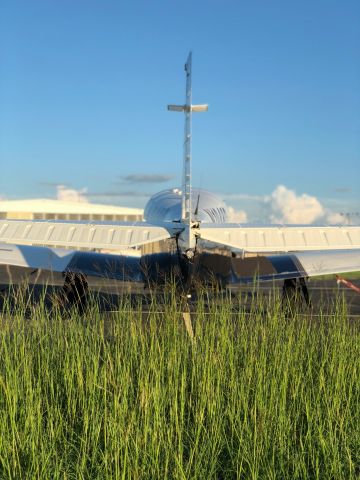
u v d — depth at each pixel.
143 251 11.19
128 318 6.95
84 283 11.58
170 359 5.50
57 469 3.90
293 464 4.19
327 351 6.29
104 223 10.55
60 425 4.55
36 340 6.55
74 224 10.15
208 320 7.07
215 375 5.49
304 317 8.06
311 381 5.53
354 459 4.58
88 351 5.99
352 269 11.84
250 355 5.94
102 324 6.87
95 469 4.20
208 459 4.30
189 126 12.12
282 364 5.61
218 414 4.80
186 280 10.49
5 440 4.12
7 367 5.17
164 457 4.19
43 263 11.85
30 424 4.42
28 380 4.94
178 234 10.23
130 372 5.62
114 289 16.61
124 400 4.53
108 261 12.01
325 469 4.27
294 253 12.79
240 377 5.54
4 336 5.89
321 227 10.39
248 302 10.66
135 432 4.34
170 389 5.03
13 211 43.78
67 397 5.17
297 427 5.03
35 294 15.14
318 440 4.59
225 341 6.20
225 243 9.79
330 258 12.42
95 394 5.06
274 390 5.00
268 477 4.00
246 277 11.49
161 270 10.89
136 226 10.36
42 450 3.99
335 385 5.29
